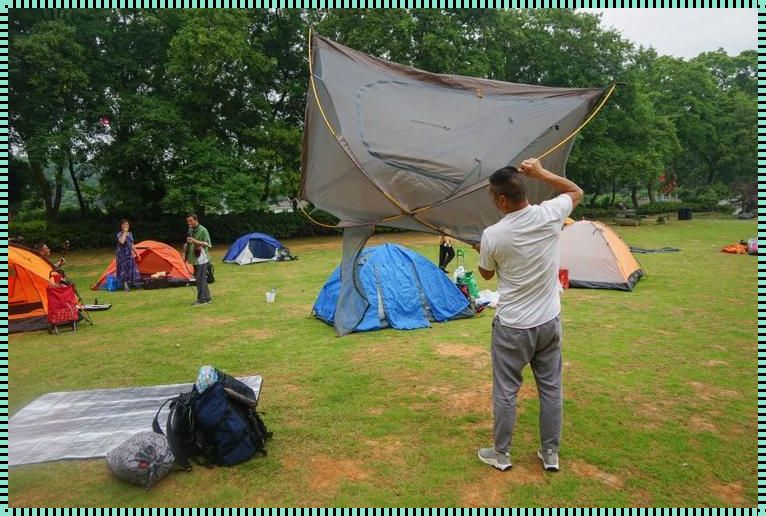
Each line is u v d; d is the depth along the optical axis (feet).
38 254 28.78
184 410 12.38
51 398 16.57
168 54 64.54
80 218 75.10
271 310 29.76
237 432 12.24
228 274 45.01
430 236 83.46
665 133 104.22
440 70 74.59
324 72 13.89
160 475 11.53
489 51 83.56
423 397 16.14
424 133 13.08
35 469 12.26
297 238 82.99
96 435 13.85
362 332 24.38
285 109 84.69
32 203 79.46
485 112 13.64
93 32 62.95
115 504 10.85
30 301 27.12
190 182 64.39
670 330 23.88
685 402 15.48
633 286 34.91
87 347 22.70
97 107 62.95
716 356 19.94
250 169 71.77
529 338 11.03
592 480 11.32
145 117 61.67
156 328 25.93
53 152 57.88
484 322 26.03
